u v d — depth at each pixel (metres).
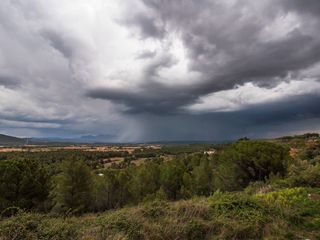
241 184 20.89
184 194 28.84
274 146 20.62
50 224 6.25
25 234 5.58
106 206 28.02
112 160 84.69
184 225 6.10
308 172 13.47
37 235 5.65
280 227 6.53
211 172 29.59
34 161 22.97
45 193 21.88
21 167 20.98
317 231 6.46
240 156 20.58
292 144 50.19
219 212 7.30
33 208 20.20
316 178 12.63
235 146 22.03
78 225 6.59
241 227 6.17
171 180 31.17
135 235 5.68
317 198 9.34
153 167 33.12
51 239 5.60
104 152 99.19
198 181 29.14
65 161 25.53
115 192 28.41
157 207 7.22
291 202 8.69
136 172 32.00
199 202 8.04
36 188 20.77
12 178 19.84
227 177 21.53
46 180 22.16
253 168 20.72
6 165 20.23
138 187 29.84
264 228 6.45
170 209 7.23
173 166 32.94
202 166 31.11
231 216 7.02
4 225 5.72
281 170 19.30
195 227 6.08
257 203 7.84
